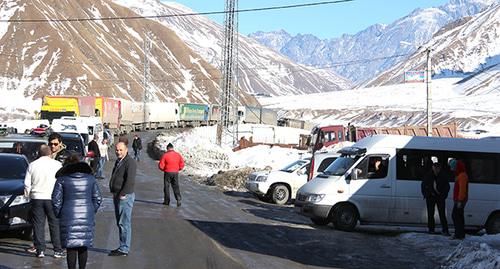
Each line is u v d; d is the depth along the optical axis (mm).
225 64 66062
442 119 185500
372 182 18891
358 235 17734
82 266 10047
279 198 25438
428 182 17672
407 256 14273
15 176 14047
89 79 172375
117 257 12234
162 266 11570
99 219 17359
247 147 62938
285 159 47500
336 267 12523
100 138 43312
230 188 31125
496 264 11625
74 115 55625
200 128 98688
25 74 167125
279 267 12133
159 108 97125
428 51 43531
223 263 12148
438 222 19203
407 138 19344
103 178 31500
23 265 11148
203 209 21500
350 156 19406
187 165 44594
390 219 18891
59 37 182750
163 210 20438
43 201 11750
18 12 188375
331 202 18688
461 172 16672
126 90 194750
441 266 13086
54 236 11812
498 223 19172
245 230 16969
